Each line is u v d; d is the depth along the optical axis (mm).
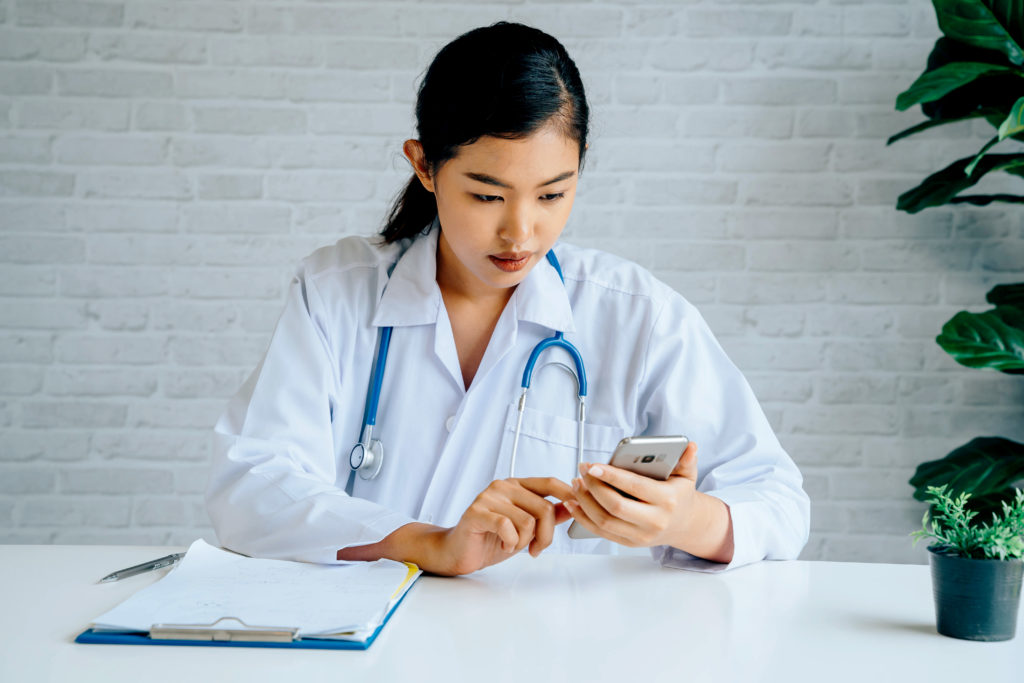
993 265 2383
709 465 1179
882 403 2408
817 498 2408
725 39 2389
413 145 1095
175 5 2365
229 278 2391
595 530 921
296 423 1117
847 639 753
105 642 722
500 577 943
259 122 2383
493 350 1203
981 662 704
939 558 761
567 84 981
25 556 1009
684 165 2402
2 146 2365
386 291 1211
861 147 2391
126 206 2379
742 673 673
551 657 701
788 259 2404
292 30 2377
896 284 2400
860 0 2381
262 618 742
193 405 2387
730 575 960
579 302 1266
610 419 1222
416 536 946
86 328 2381
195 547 958
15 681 645
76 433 2375
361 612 757
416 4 2381
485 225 997
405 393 1209
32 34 2354
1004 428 2393
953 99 2027
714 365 1239
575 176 1009
